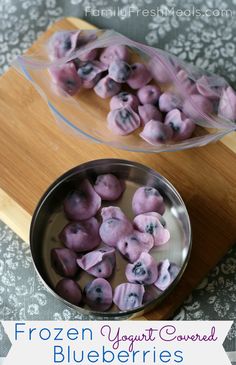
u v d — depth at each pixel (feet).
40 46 0.93
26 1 0.99
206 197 0.85
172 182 0.86
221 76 0.95
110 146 0.87
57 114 0.86
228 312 0.81
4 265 0.83
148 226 0.80
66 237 0.80
